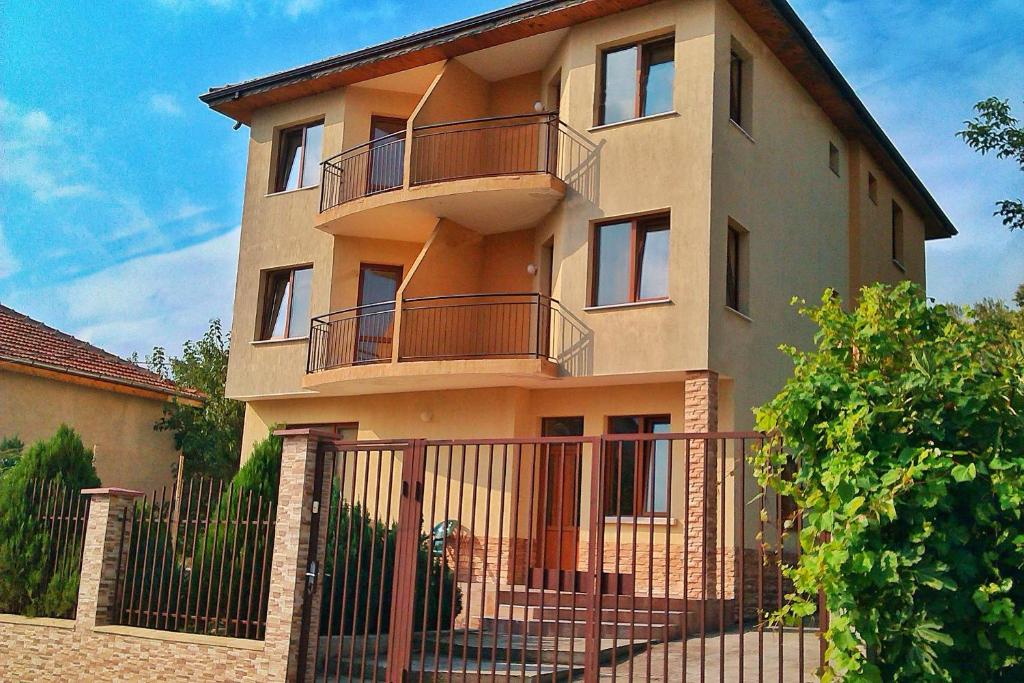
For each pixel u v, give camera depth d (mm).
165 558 11547
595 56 17344
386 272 20578
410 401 19078
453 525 17578
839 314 6797
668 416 16500
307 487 10219
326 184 20266
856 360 6633
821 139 20312
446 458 18391
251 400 21438
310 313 20328
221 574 10844
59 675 11625
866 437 6199
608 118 17250
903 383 6246
